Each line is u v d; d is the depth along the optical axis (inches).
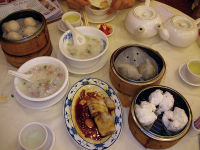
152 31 47.5
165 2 103.3
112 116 35.9
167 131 32.8
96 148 31.8
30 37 37.2
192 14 89.8
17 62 41.1
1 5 56.2
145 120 30.7
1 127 34.8
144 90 33.9
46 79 38.2
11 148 32.4
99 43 45.6
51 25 53.4
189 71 40.8
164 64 36.9
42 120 36.0
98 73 43.9
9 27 40.7
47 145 30.9
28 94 36.3
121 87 37.7
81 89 39.1
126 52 40.3
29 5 54.9
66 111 35.8
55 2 57.7
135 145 33.6
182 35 45.1
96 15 54.2
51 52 46.1
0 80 41.0
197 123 31.9
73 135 33.1
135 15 47.4
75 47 44.5
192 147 33.2
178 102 34.8
